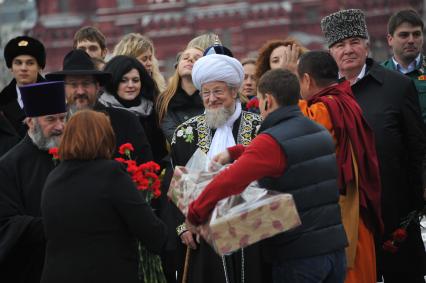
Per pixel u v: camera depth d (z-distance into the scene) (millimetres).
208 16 106188
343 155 8750
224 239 7457
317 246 7789
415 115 10117
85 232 7602
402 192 10102
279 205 7496
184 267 9258
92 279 7539
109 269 7598
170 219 9203
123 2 109875
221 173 7602
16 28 159125
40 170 8695
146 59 13172
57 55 113438
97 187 7648
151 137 11328
